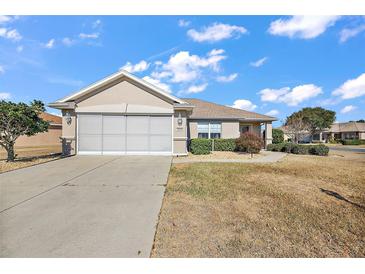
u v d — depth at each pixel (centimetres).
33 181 654
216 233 335
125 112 1273
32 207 438
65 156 1226
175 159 1196
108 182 646
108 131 1283
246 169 898
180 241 309
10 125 995
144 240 309
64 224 359
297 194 551
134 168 871
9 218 383
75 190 562
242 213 419
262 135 2020
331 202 493
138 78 1270
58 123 2777
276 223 376
